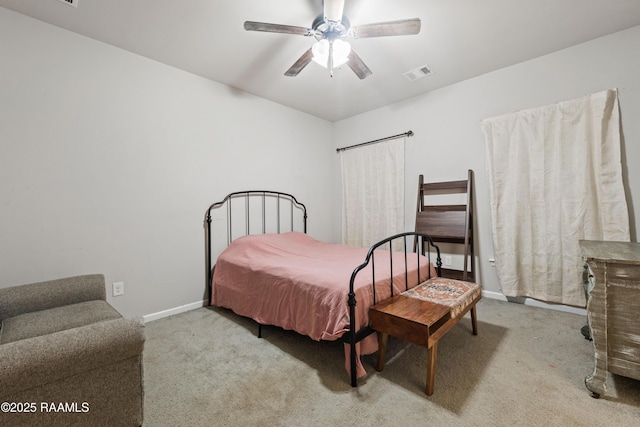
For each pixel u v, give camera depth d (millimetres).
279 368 1723
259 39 2223
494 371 1637
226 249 2826
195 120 2791
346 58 1951
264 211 3416
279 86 3078
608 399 1379
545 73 2502
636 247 1691
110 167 2277
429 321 1425
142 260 2447
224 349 1966
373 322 1617
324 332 1606
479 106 2885
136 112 2414
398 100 3494
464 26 2078
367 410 1350
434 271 2445
